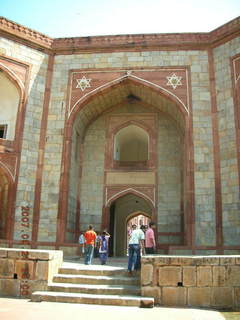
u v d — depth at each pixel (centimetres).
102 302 460
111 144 1104
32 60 1011
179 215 1013
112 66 1019
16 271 508
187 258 478
